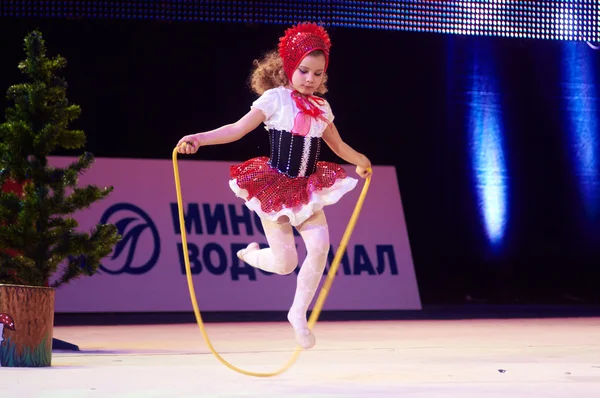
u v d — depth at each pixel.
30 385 4.26
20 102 6.37
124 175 10.87
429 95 11.88
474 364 5.44
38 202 6.20
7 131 6.28
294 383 4.39
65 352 6.43
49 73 6.56
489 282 12.47
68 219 6.45
